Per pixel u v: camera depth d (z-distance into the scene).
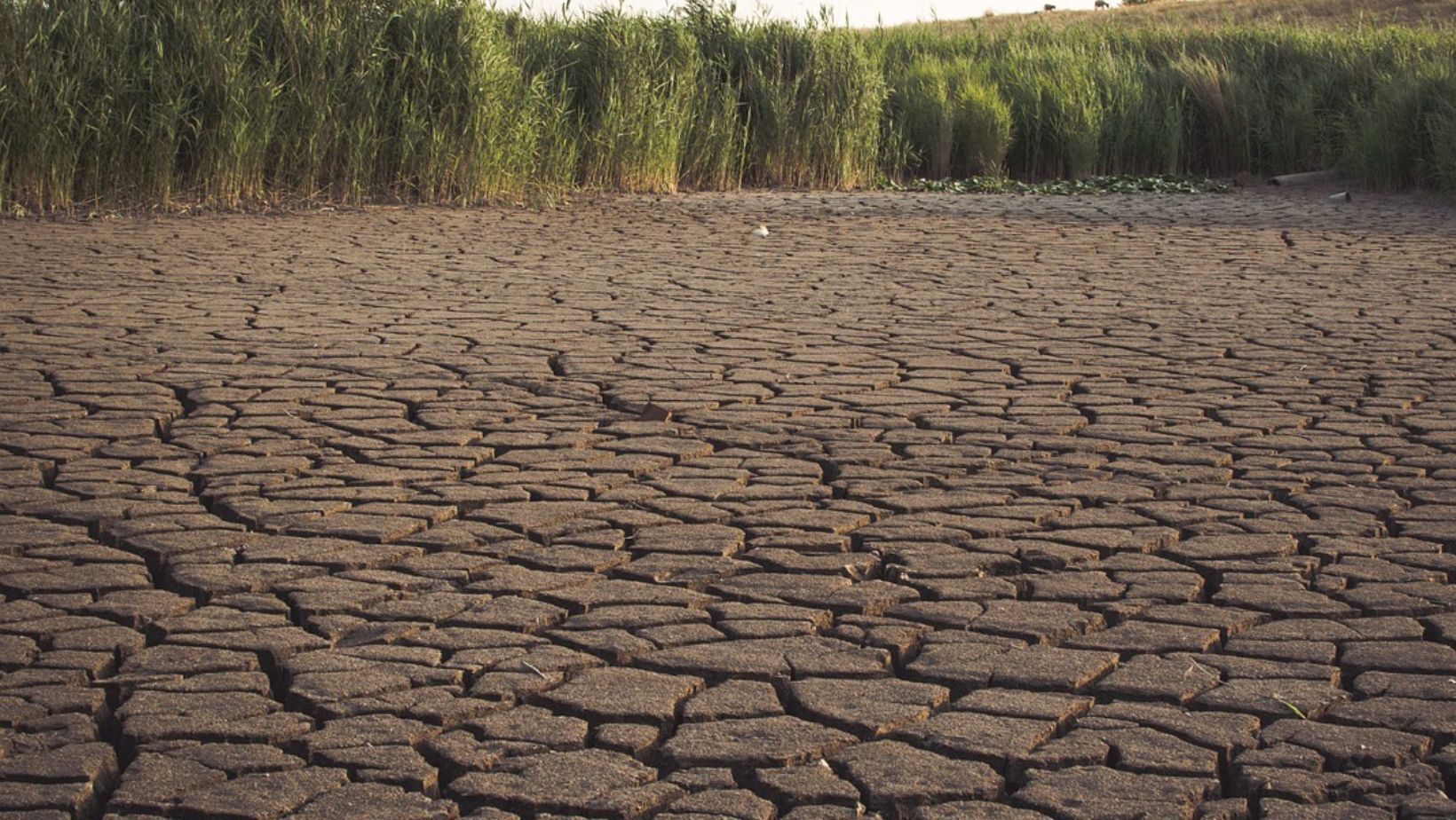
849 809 2.60
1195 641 3.33
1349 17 32.97
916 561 3.84
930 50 21.28
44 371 5.90
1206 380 6.00
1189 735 2.86
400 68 12.75
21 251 9.29
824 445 5.00
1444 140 14.66
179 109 11.72
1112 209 13.53
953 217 12.52
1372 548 3.96
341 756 2.76
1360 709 2.98
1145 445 5.02
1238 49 19.61
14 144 11.22
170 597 3.55
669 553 3.90
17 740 2.80
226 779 2.68
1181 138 17.91
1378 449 4.97
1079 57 19.05
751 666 3.17
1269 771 2.71
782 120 15.33
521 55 14.47
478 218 11.70
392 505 4.29
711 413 5.41
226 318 7.13
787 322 7.27
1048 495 4.44
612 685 3.09
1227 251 10.25
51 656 3.18
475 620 3.42
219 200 11.91
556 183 13.59
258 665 3.20
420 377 5.95
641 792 2.63
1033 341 6.81
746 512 4.27
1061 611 3.51
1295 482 4.58
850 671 3.15
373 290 8.07
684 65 15.00
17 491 4.37
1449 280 8.76
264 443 4.94
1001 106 17.17
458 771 2.72
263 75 12.12
